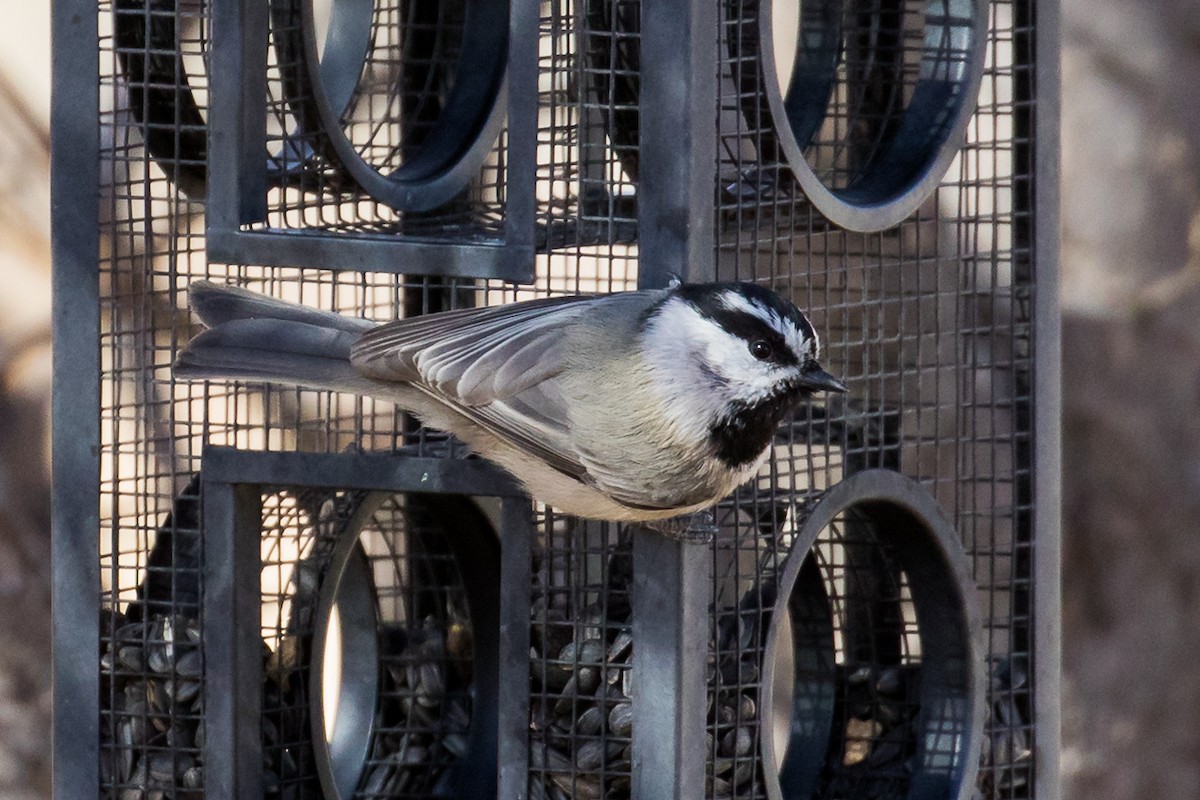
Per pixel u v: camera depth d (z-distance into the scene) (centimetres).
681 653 882
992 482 1047
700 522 885
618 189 927
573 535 939
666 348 866
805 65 1056
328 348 916
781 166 927
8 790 1414
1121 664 1511
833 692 1048
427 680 1070
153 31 969
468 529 1058
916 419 1040
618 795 923
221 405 1083
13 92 1492
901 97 1045
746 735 938
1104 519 1523
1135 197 1541
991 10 1055
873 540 1048
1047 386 1043
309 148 955
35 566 1448
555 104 930
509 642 913
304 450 1073
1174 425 1525
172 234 981
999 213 1058
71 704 966
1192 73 1542
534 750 922
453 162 1005
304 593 982
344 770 1048
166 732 973
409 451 959
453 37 1055
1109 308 1538
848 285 1014
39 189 1495
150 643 972
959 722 1009
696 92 869
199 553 958
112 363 979
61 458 962
